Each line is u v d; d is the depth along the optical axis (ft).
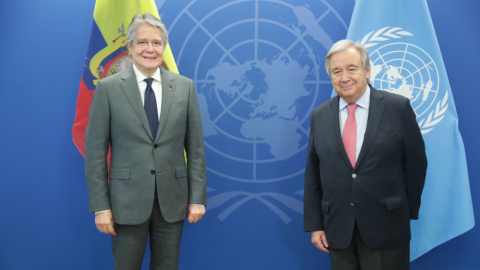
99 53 7.43
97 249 8.20
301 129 8.17
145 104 5.86
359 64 5.70
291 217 8.18
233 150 8.18
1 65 8.12
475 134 7.98
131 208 5.62
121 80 5.91
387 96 5.88
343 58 5.70
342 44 5.81
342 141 5.83
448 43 8.02
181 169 5.97
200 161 6.16
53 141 8.14
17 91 8.12
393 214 5.57
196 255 8.17
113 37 7.44
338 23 8.13
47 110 8.14
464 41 8.00
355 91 5.71
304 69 8.14
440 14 8.02
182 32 8.14
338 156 5.78
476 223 7.97
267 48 8.14
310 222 6.23
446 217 7.24
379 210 5.55
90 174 5.67
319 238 6.23
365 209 5.56
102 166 5.73
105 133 5.77
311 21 8.13
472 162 7.98
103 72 7.45
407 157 5.75
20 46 8.13
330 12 8.13
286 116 8.16
